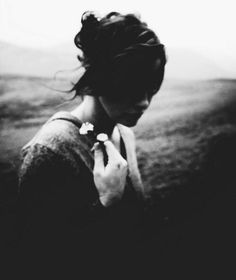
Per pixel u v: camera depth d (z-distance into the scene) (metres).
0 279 1.47
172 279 1.79
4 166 2.05
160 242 1.99
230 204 2.35
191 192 2.40
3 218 1.82
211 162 2.55
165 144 2.50
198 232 2.11
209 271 1.89
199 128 2.62
